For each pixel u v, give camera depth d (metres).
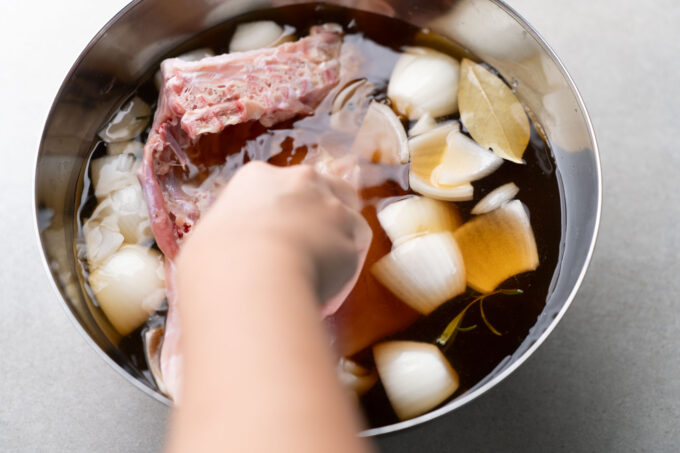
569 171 0.53
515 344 0.50
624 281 0.60
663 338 0.59
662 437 0.57
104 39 0.50
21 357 0.58
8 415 0.57
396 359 0.50
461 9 0.53
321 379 0.28
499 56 0.55
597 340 0.59
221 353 0.29
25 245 0.60
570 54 0.63
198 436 0.27
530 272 0.52
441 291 0.51
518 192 0.53
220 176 0.53
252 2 0.55
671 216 0.61
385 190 0.53
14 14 0.63
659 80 0.63
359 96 0.55
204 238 0.35
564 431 0.57
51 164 0.50
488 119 0.54
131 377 0.44
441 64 0.55
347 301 0.50
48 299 0.59
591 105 0.63
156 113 0.54
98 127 0.53
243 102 0.53
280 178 0.39
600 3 0.64
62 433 0.57
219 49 0.56
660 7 0.64
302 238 0.36
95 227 0.52
